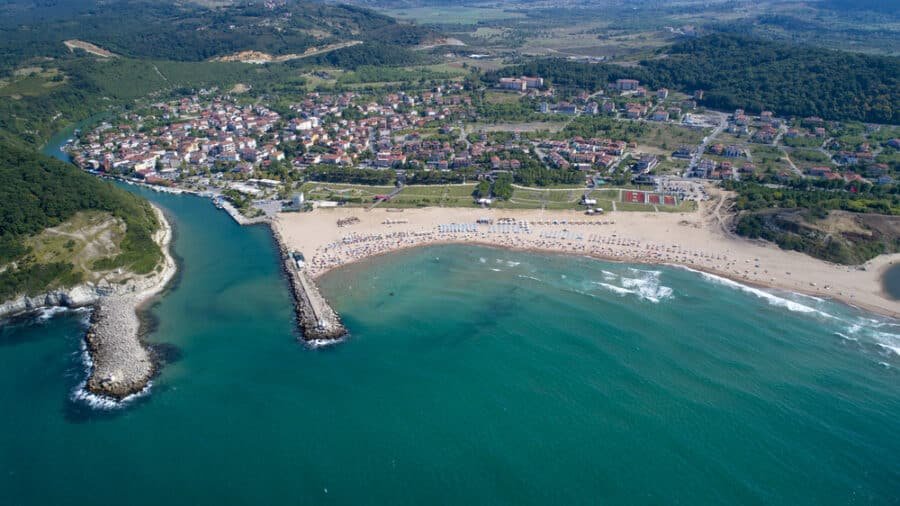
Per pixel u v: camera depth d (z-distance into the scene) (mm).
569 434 141750
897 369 162875
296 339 176375
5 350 168500
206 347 172000
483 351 171250
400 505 123625
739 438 140125
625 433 141875
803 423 144375
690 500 124812
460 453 136625
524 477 130250
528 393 154875
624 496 125750
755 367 163625
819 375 160500
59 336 175250
